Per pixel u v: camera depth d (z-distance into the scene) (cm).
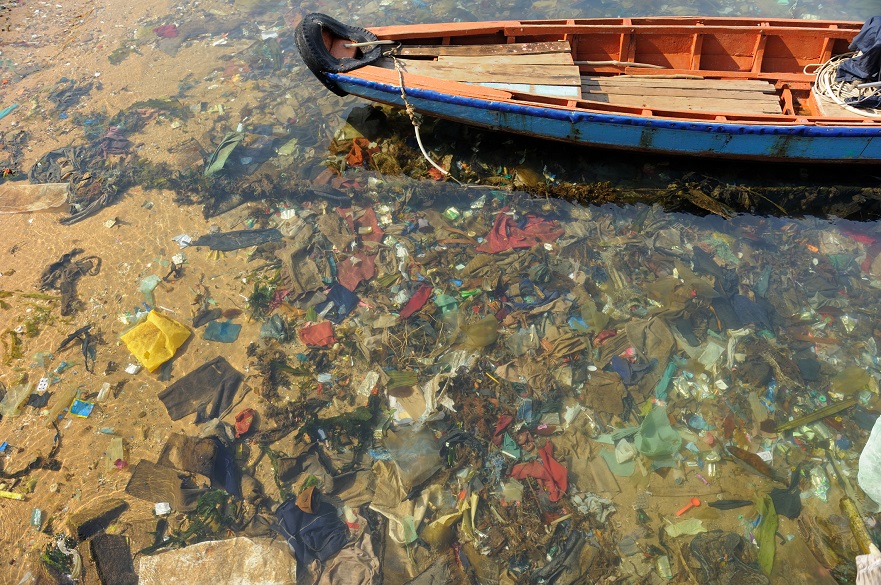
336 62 923
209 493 637
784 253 836
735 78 980
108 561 591
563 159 964
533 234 872
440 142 998
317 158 989
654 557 587
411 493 633
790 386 702
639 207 900
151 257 858
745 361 723
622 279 816
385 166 965
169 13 1323
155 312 779
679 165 945
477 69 934
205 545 600
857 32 923
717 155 902
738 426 676
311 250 862
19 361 748
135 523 618
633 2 1308
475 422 683
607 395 702
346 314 790
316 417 697
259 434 685
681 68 1002
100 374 738
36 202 923
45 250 867
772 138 846
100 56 1209
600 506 622
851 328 751
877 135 817
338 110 1075
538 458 657
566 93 900
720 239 857
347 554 592
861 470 623
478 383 718
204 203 923
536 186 920
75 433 689
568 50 959
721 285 798
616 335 756
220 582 579
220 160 970
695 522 608
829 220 874
